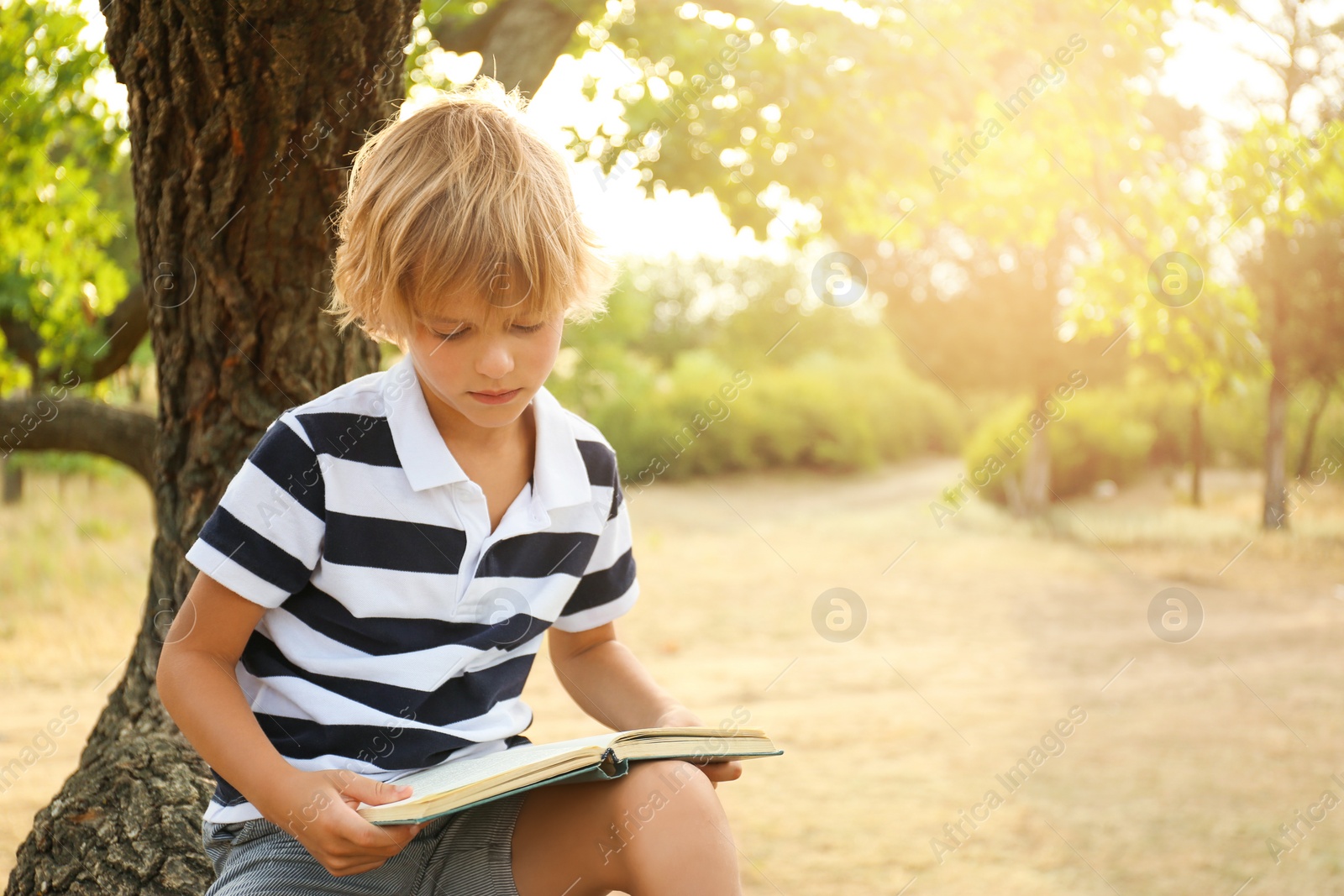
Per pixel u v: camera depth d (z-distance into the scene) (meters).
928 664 5.47
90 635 5.40
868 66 3.56
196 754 1.85
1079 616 6.88
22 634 5.34
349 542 1.12
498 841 1.10
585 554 1.28
